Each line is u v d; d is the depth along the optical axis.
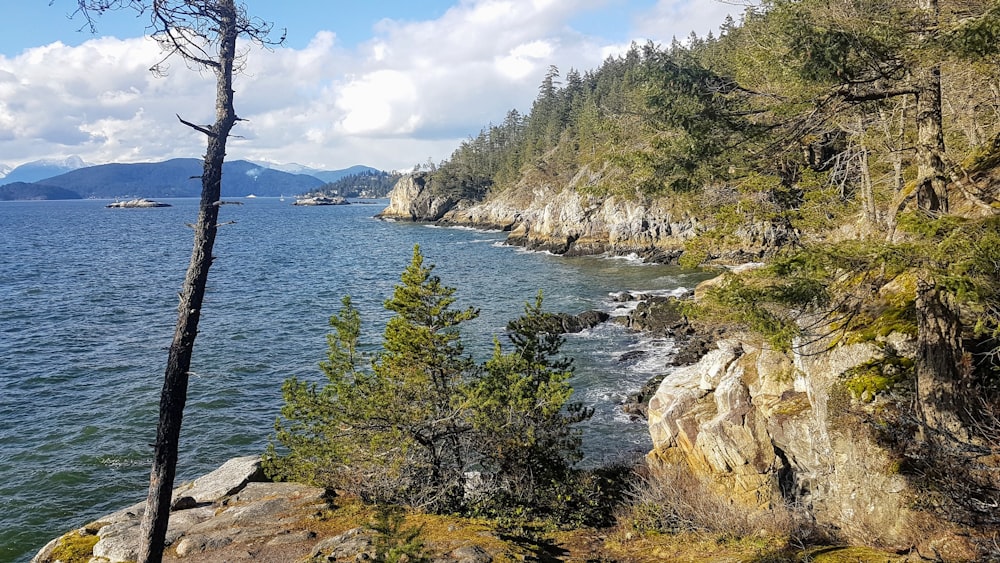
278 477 14.48
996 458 7.82
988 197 8.27
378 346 33.66
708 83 8.38
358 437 13.13
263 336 36.72
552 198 91.88
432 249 87.94
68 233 125.00
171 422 6.22
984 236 6.43
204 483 14.14
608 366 29.09
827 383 11.18
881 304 11.19
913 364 9.89
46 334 36.97
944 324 8.44
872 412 10.01
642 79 8.44
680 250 67.06
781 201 13.73
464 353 31.41
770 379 12.87
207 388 27.06
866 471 9.66
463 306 44.19
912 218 6.93
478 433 13.61
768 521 10.64
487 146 167.12
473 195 150.12
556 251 79.06
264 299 49.34
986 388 8.84
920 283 8.59
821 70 7.29
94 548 10.38
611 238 75.06
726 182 12.18
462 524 11.03
